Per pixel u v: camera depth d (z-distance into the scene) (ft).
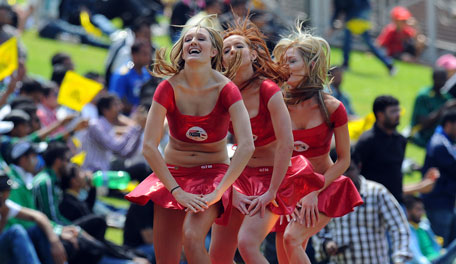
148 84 106.32
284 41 55.62
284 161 50.39
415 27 223.71
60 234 79.82
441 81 136.56
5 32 120.37
